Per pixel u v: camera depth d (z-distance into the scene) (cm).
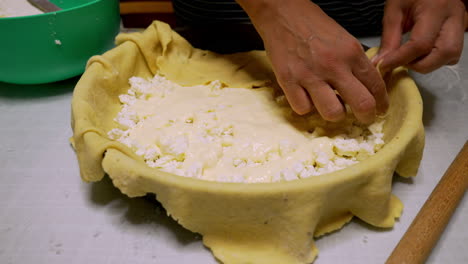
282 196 42
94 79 63
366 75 52
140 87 70
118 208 55
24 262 48
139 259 49
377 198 47
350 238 51
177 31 82
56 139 68
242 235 47
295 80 52
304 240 45
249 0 54
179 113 64
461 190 51
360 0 87
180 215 45
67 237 51
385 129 61
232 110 64
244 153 55
